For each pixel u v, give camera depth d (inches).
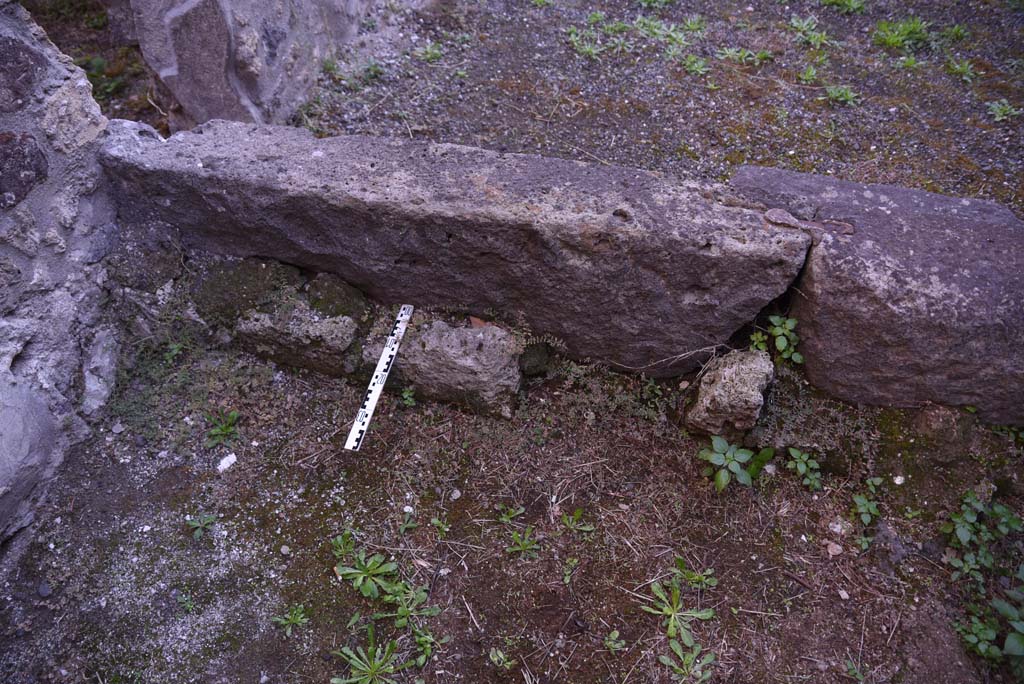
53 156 99.1
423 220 100.4
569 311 106.0
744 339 108.4
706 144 131.7
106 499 102.6
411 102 135.8
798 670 90.6
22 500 97.6
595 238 97.5
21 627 92.7
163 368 111.6
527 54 147.8
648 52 149.3
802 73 147.2
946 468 103.1
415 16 154.3
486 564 98.8
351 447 102.7
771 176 108.9
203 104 124.2
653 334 106.6
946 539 100.9
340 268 110.1
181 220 109.8
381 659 90.8
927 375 100.9
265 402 110.1
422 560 98.8
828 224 101.3
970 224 103.1
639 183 103.8
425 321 111.1
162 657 91.5
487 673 91.0
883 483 103.3
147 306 110.3
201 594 95.8
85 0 166.2
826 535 101.4
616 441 108.6
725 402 100.0
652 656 91.7
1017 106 142.1
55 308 102.3
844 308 97.3
